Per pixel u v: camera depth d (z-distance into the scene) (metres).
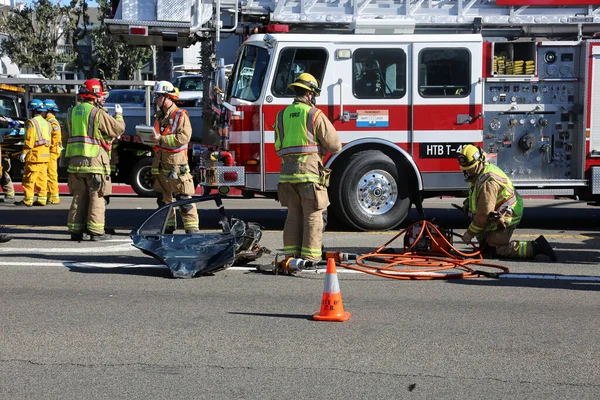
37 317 8.42
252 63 14.58
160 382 6.43
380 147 14.59
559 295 9.59
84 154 13.28
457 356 7.12
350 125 14.44
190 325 8.12
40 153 19.45
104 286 9.99
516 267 11.35
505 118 14.68
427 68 14.54
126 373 6.65
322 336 7.75
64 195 23.78
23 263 11.49
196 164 17.12
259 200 21.86
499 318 8.46
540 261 11.86
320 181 10.61
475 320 8.37
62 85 23.94
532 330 7.99
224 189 14.39
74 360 6.98
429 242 11.91
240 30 15.59
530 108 14.68
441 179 14.60
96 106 13.52
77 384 6.38
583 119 14.63
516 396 6.14
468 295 9.56
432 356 7.12
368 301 9.23
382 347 7.39
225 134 14.48
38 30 58.97
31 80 23.53
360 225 14.52
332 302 8.37
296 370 6.73
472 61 14.52
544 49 14.63
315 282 10.32
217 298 9.35
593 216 18.02
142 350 7.27
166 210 11.17
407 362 6.95
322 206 10.68
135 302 9.12
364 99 14.43
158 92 13.11
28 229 15.16
